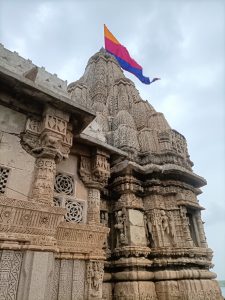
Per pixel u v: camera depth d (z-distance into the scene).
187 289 11.37
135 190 13.82
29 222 5.98
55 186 7.81
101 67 26.42
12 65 8.05
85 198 8.37
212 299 11.77
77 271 7.02
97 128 10.36
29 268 5.54
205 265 13.03
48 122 7.12
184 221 13.62
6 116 6.94
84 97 21.36
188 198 14.73
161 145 16.70
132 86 23.62
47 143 6.99
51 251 5.97
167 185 14.83
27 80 6.47
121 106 20.70
